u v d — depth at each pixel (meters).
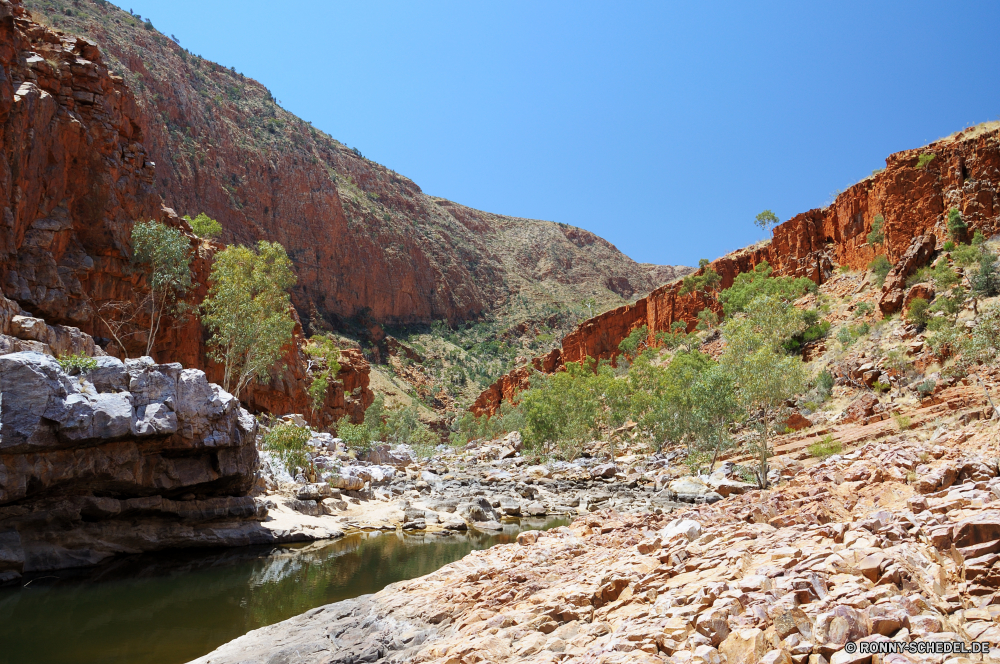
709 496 39.94
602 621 9.58
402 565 22.61
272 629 13.98
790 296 94.06
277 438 34.06
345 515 32.66
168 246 44.44
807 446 43.00
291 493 31.27
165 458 23.61
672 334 115.75
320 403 83.62
